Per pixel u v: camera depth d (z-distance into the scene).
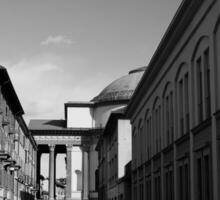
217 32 20.34
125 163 52.91
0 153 45.09
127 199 48.81
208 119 21.28
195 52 23.66
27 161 76.94
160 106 32.78
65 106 100.25
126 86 95.31
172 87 28.66
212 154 20.86
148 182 37.84
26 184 74.00
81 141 99.94
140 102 41.16
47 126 100.75
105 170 69.06
